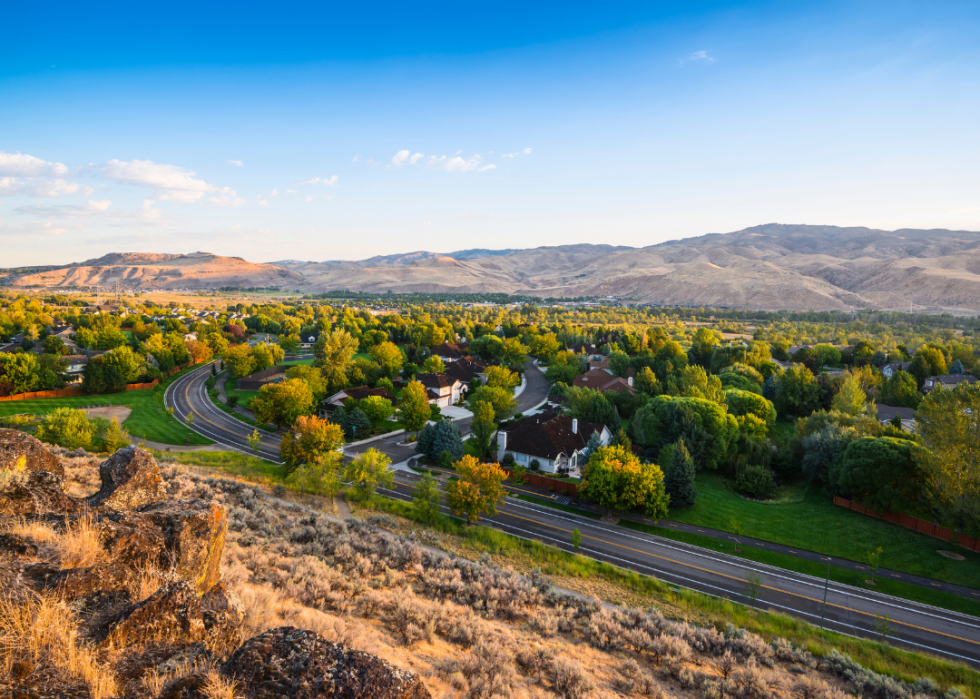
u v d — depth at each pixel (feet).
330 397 334.65
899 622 130.31
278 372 411.34
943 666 107.55
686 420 237.66
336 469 216.95
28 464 62.85
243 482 181.06
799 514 195.11
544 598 106.11
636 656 83.56
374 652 57.21
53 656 25.14
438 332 574.15
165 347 464.65
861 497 197.98
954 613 135.85
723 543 170.91
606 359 501.56
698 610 125.39
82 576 31.40
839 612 134.10
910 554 165.99
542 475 229.25
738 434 240.94
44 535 35.73
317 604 73.46
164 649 28.81
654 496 183.01
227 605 38.17
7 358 341.82
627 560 156.66
